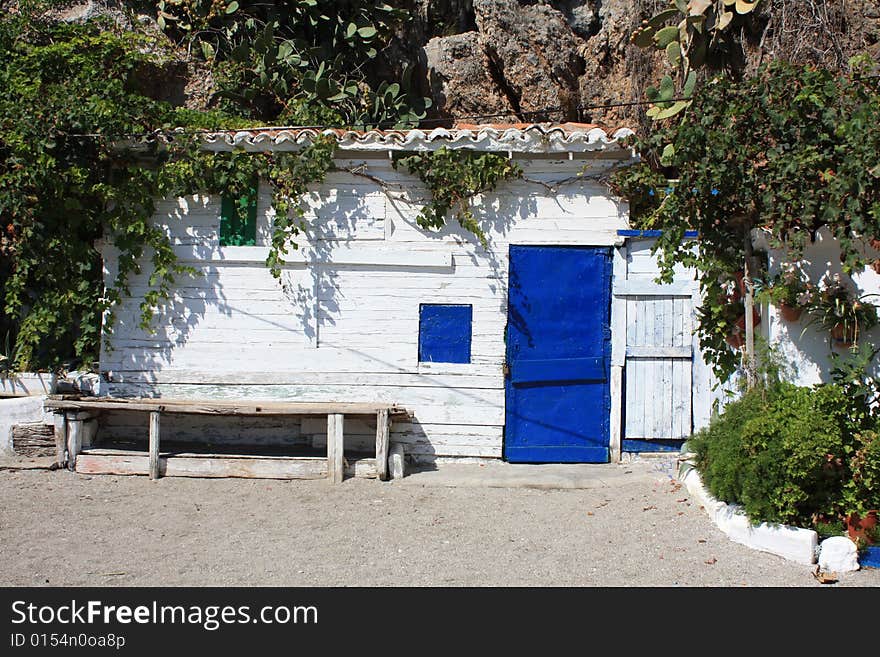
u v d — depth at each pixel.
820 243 7.61
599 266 9.63
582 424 9.64
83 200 9.55
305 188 9.48
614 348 9.60
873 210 6.66
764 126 7.32
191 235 9.70
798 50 11.27
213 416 9.72
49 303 9.55
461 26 14.26
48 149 9.29
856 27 11.30
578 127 9.42
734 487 7.34
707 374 9.54
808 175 7.04
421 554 6.96
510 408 9.61
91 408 8.99
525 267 9.60
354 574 6.54
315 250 9.61
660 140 8.14
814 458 6.61
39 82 9.70
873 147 6.69
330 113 11.59
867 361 7.02
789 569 6.62
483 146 9.30
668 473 9.12
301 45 12.43
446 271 9.59
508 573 6.58
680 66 11.55
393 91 12.42
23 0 11.28
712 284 8.18
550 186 9.53
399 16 13.30
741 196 7.43
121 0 12.36
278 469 8.85
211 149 9.48
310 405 9.02
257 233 9.70
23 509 7.83
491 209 9.56
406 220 9.61
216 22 12.61
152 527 7.49
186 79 12.18
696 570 6.64
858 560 6.64
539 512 8.02
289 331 9.65
